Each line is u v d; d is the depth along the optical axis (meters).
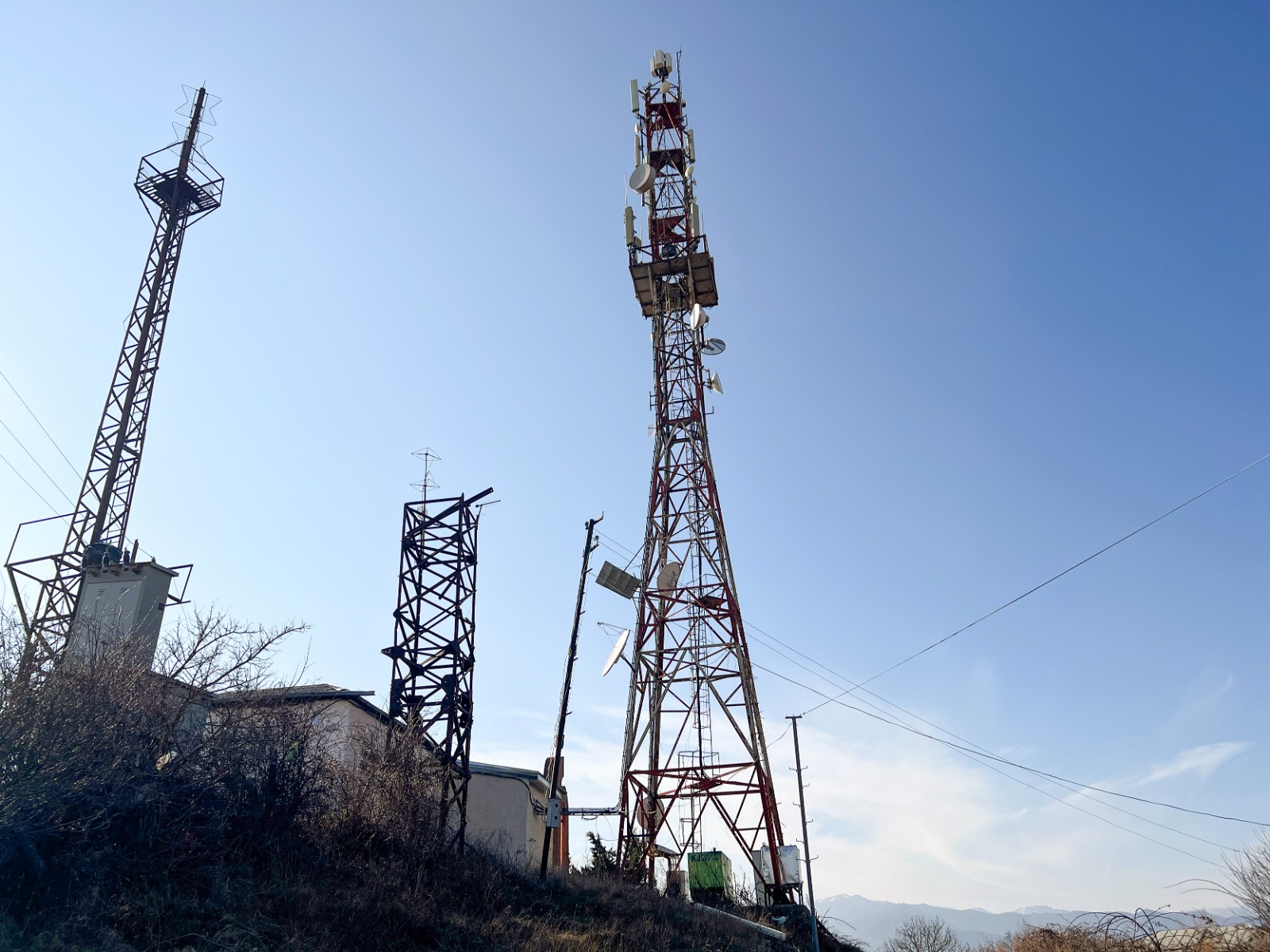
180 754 22.44
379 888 23.38
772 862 37.88
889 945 57.84
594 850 38.56
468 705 32.56
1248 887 28.77
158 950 17.56
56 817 18.30
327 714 32.62
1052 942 29.67
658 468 44.12
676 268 47.53
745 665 39.81
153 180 43.12
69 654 22.41
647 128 50.84
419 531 34.72
